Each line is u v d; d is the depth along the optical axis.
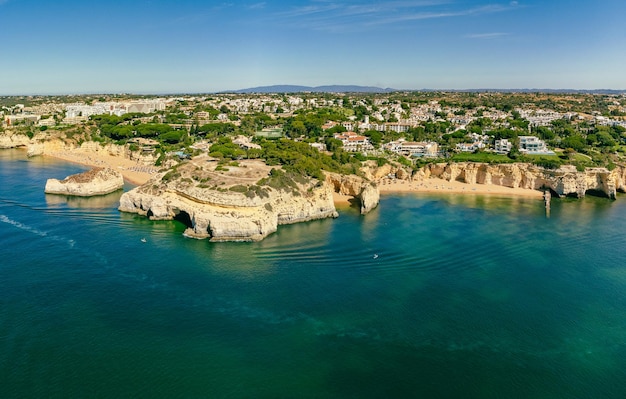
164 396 65.19
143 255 112.44
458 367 72.94
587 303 93.06
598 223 149.75
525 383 69.81
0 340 76.00
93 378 68.06
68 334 78.19
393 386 68.44
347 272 105.31
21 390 65.38
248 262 109.81
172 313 85.69
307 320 84.69
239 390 66.75
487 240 129.38
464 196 189.50
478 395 67.31
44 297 90.06
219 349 75.56
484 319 86.44
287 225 141.12
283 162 171.00
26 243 118.19
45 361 71.38
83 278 98.81
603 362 74.88
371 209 163.50
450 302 92.38
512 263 112.81
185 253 114.62
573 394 68.00
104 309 86.31
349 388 67.81
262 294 93.75
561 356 76.19
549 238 132.62
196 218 126.75
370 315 86.88
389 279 102.19
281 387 67.62
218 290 94.94
